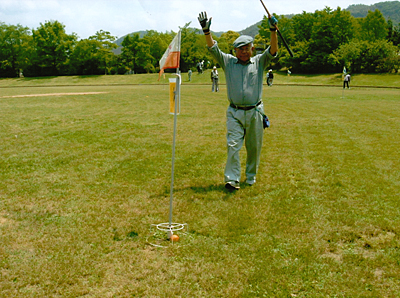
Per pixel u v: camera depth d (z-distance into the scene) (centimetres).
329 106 1527
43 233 374
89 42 6650
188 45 6694
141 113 1308
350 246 353
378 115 1236
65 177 557
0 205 447
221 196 480
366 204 452
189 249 344
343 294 280
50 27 6919
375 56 5194
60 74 7100
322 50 5859
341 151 722
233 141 493
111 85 4753
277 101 1770
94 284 290
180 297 275
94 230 382
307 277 301
